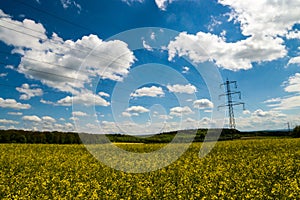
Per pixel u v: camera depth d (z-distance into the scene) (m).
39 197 10.99
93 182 12.98
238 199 10.38
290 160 17.58
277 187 11.16
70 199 10.88
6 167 17.58
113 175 14.70
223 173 14.38
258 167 15.94
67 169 16.67
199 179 13.28
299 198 10.09
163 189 11.78
